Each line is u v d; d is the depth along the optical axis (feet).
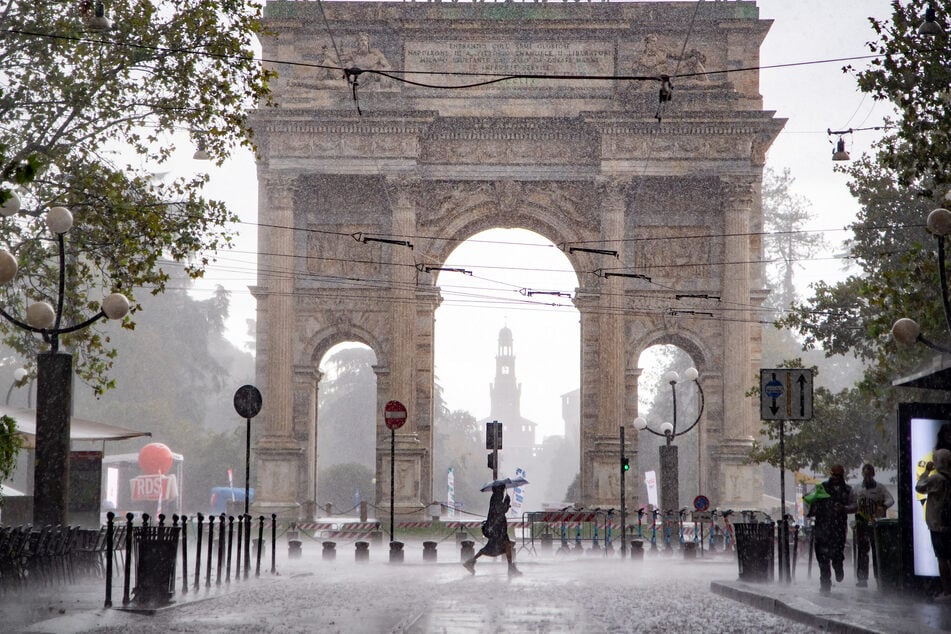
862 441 212.43
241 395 131.64
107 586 87.61
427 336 270.67
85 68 142.31
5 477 107.96
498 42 271.08
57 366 106.42
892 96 127.65
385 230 272.92
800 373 112.88
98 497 142.20
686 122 265.13
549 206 271.90
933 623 70.64
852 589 99.60
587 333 269.85
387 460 265.95
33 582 98.48
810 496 98.63
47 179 147.43
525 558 179.63
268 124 267.39
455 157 271.90
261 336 269.44
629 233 270.87
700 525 209.46
